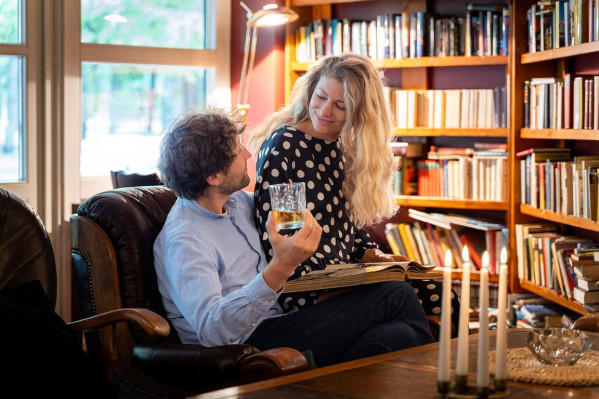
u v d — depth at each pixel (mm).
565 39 3688
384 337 2215
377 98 2711
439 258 4383
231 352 1844
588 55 3809
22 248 2230
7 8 4066
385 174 2809
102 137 4457
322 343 2264
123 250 2307
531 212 3963
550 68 4078
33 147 4148
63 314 4262
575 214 3543
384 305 2307
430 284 2607
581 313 3439
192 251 2205
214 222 2342
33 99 4133
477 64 4223
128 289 2289
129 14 4508
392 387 1580
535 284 3934
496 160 4215
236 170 2316
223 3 4824
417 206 4609
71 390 1953
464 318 1388
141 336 2248
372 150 2691
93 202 2385
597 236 3756
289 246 1972
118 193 2436
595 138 3357
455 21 4316
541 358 1738
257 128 2938
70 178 4258
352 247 2727
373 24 4492
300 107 2793
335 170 2699
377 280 2275
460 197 4316
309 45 4629
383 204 2803
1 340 1944
